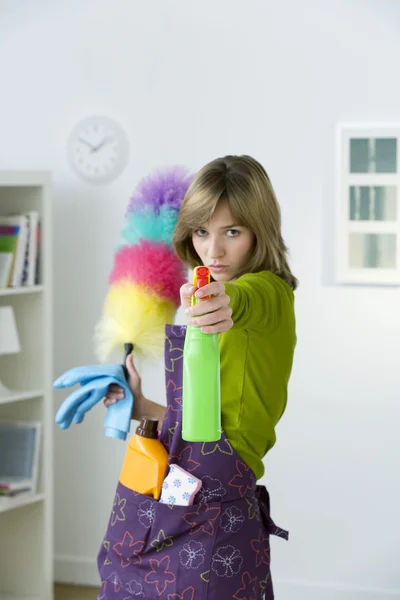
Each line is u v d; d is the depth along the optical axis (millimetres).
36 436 3469
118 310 1910
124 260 1925
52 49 3795
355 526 3594
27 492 3463
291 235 3576
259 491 1778
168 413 1719
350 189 3529
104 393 1863
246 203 1643
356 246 3541
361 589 3592
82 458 3879
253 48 3566
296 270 3584
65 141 3805
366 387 3555
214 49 3605
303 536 3637
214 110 3623
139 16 3680
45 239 3463
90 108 3760
